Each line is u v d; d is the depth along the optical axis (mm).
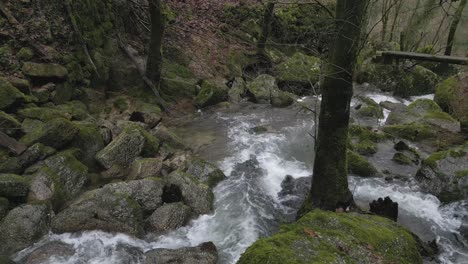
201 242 6574
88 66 11352
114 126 10109
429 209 7746
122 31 13562
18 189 6719
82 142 8508
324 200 6574
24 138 7812
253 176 8859
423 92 17375
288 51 19078
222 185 8367
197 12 17703
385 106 14672
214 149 10305
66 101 10297
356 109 13820
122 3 13633
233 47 17219
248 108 13914
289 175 8641
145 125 10734
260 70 17312
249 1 19234
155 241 6547
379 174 9070
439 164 8484
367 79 17781
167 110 12555
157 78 12727
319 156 6504
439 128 11727
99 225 6520
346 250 4668
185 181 7703
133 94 12508
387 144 10914
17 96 8547
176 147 10133
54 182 7090
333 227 5180
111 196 6934
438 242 6730
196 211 7320
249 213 7414
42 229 6340
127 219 6676
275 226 7078
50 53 10109
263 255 4348
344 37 5770
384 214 7020
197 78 14758
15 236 6059
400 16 23906
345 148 6461
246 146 10562
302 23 18875
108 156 8297
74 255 5996
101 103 11461
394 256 4816
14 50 9477
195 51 15812
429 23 24109
